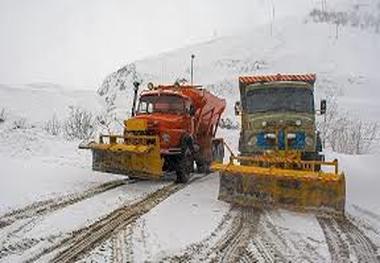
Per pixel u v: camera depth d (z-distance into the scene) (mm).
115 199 9758
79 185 11297
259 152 10820
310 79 11734
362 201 10406
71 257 6039
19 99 33094
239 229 7727
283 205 9000
